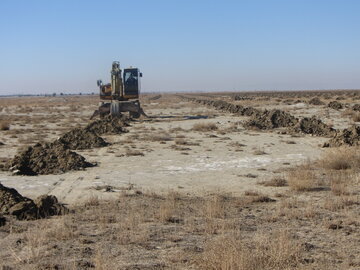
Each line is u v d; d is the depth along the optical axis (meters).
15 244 9.64
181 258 8.45
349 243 9.38
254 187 16.06
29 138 35.34
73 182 17.69
